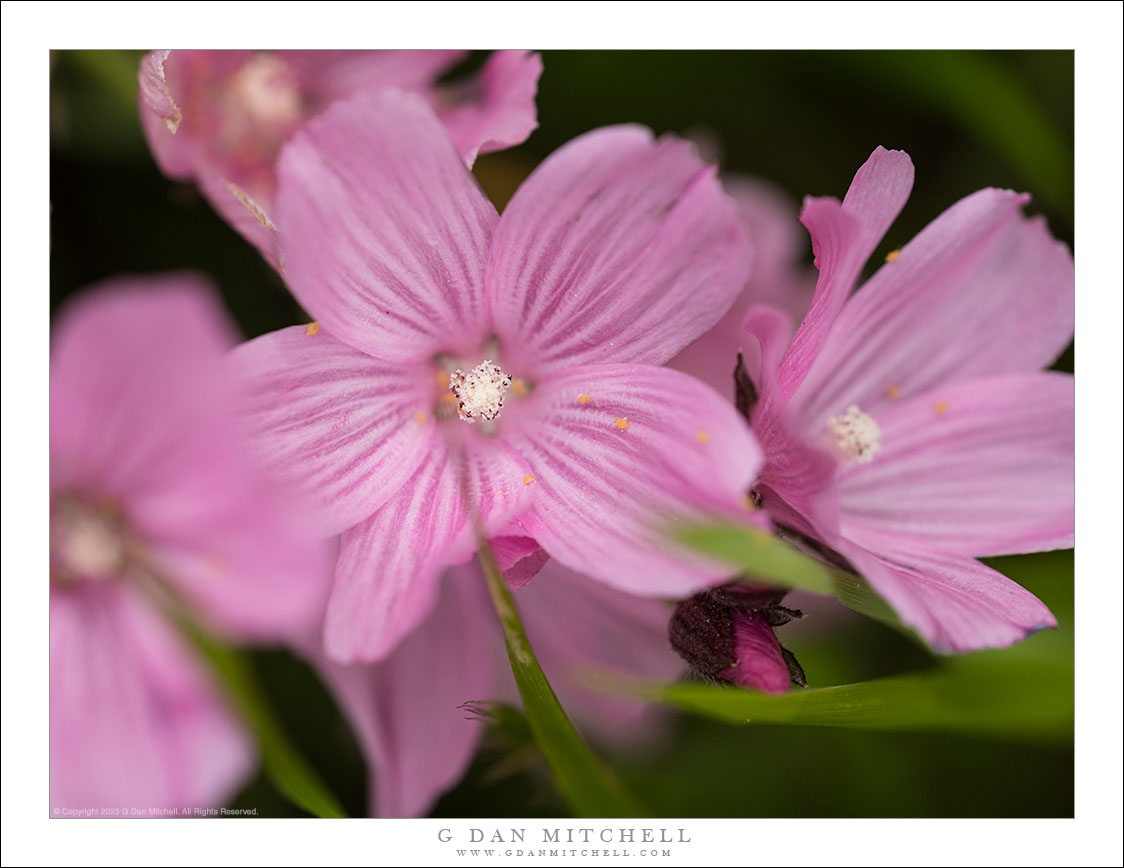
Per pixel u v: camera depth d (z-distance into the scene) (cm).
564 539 17
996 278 18
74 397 16
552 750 17
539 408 18
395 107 17
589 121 21
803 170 21
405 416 18
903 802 20
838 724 17
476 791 19
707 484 17
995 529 18
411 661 19
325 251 17
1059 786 20
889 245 21
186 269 20
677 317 17
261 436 17
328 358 17
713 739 20
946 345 18
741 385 17
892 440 18
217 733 17
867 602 17
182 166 19
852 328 18
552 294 18
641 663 19
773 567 16
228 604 17
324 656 18
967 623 17
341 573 17
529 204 17
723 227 17
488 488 17
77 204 20
